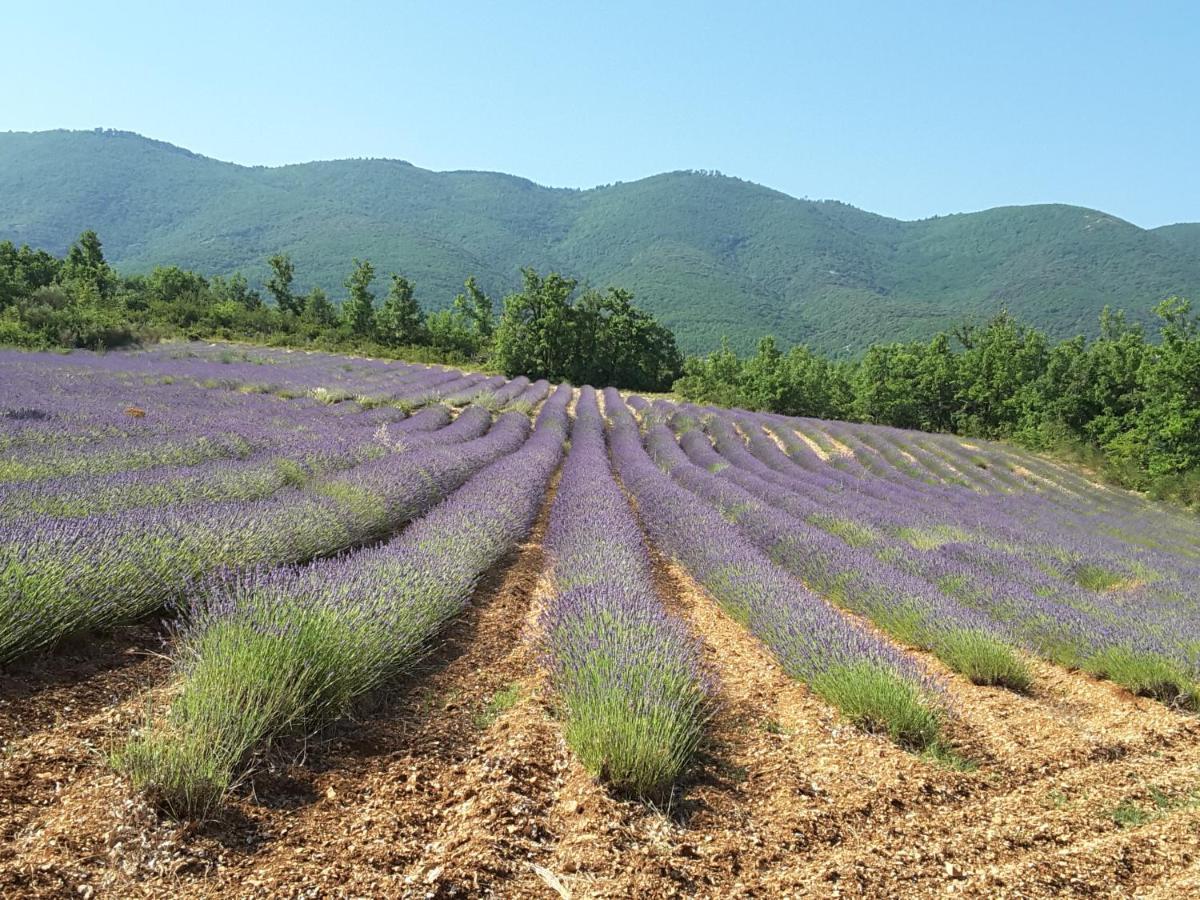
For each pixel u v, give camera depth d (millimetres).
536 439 20609
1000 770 4609
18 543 4660
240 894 2689
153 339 37625
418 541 7637
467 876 2949
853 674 5180
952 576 9445
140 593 5133
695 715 4664
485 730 4473
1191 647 6797
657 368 54875
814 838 3582
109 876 2678
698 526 10438
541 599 7613
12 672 4125
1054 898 3234
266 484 9312
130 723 3824
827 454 25766
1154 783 4574
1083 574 11508
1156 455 26734
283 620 4270
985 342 44312
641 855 3260
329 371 32250
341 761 3840
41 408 13641
